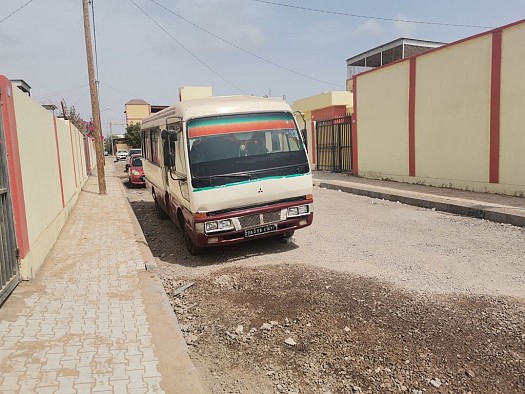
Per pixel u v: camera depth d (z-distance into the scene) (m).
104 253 7.46
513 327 4.26
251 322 4.80
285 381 3.70
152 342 4.08
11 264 5.45
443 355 3.86
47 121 9.01
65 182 11.62
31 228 6.29
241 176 6.98
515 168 11.60
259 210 7.10
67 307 4.97
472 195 12.13
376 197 13.69
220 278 6.23
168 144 7.54
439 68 13.84
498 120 11.91
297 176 7.38
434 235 8.37
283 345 4.25
